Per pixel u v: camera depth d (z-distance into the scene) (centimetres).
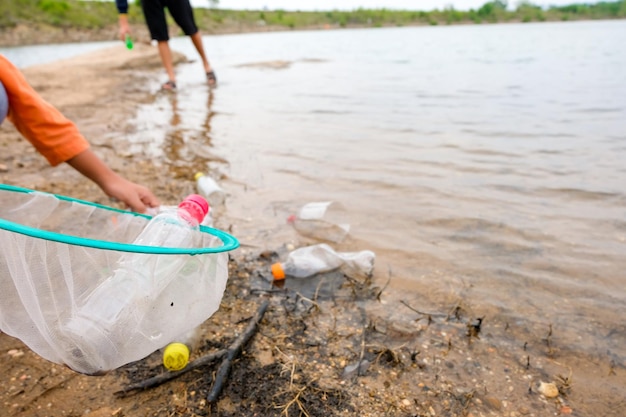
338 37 2736
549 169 370
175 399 159
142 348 129
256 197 323
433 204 310
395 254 252
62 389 163
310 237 270
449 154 410
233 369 171
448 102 635
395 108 599
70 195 313
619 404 159
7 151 411
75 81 811
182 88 762
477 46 1681
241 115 561
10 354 177
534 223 281
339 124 517
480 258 247
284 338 189
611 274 229
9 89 166
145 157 398
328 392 162
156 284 126
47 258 116
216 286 139
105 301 124
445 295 217
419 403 159
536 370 173
